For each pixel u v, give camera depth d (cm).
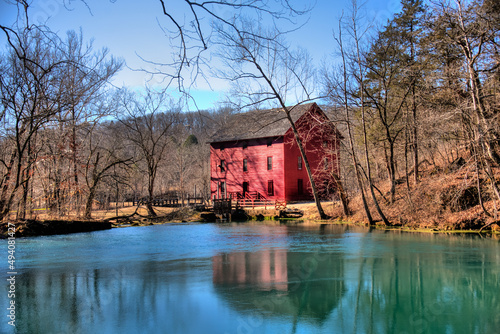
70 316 886
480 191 2222
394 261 1436
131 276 1234
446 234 2095
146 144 3712
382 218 2530
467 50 1806
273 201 4050
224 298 1013
